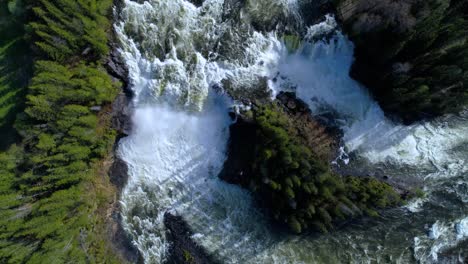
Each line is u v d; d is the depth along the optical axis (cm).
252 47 2992
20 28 2634
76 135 2528
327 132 3025
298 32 3002
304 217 2836
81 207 2712
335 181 2717
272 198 2898
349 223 3044
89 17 2566
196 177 3077
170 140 3031
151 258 3061
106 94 2683
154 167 3048
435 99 2834
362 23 2716
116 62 2841
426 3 2495
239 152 2986
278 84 3005
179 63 2950
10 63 2648
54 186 2575
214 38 2970
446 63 2642
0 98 2633
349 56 3025
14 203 2420
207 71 2972
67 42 2491
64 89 2450
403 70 2689
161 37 2912
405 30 2530
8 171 2447
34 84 2394
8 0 2606
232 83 2966
